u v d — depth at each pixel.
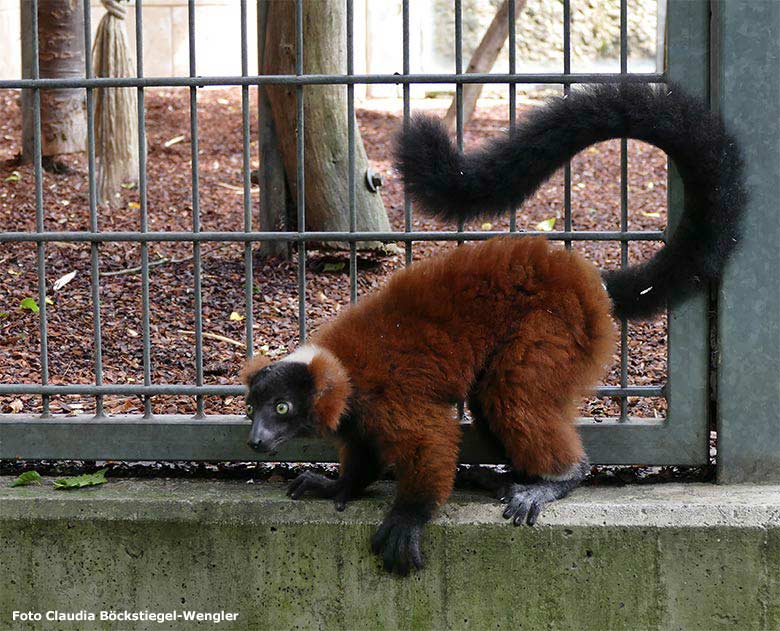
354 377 4.17
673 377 4.72
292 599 4.45
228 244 8.30
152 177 10.11
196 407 5.37
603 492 4.62
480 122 12.43
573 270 4.34
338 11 7.36
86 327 6.80
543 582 4.36
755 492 4.57
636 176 10.66
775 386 4.63
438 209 4.22
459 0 4.63
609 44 14.56
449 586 4.38
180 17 14.11
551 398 4.28
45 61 9.95
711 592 4.32
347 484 4.52
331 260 7.73
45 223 8.59
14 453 4.90
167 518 4.46
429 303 4.32
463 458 4.82
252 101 12.05
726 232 4.39
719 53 4.51
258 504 4.47
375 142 11.38
